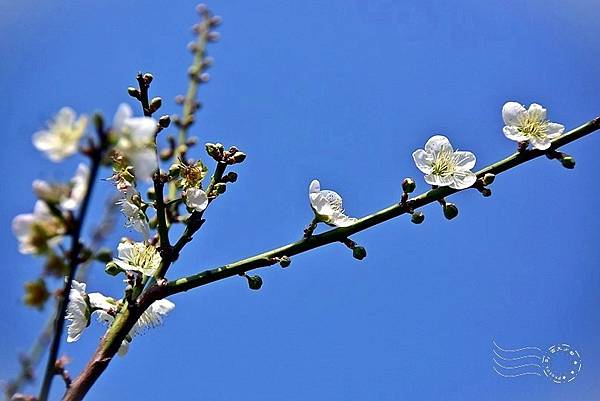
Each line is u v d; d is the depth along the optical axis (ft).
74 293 2.47
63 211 2.19
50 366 2.21
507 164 2.57
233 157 2.55
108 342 2.41
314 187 2.53
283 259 2.50
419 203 2.55
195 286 2.48
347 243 2.52
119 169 2.49
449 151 2.57
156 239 2.53
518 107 2.58
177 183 2.60
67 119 2.16
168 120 2.50
